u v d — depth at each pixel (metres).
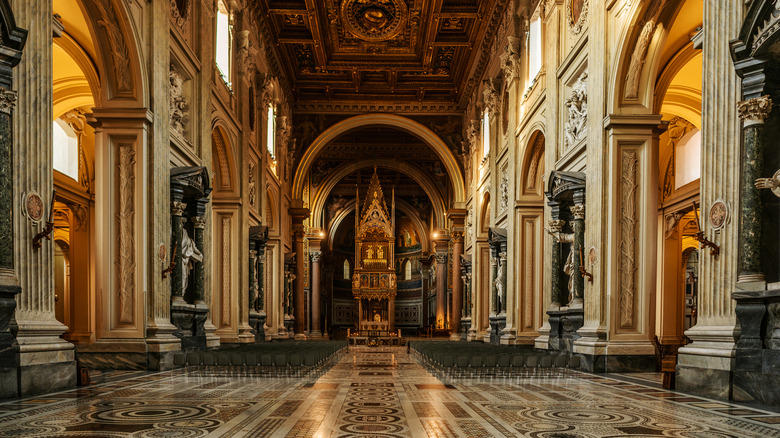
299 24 26.45
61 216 22.67
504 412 6.89
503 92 23.55
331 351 17.33
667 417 6.39
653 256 11.60
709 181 7.92
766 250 7.21
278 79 29.50
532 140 18.77
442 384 10.15
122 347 11.45
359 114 34.50
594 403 7.50
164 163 12.50
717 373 7.55
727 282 7.60
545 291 16.86
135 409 6.91
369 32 27.08
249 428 5.83
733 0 7.62
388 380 10.97
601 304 11.79
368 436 5.48
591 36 12.73
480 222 29.83
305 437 5.42
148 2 12.10
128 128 11.70
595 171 12.30
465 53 29.36
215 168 19.31
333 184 41.03
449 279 41.66
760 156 7.22
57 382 8.30
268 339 26.16
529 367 11.52
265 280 27.91
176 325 13.12
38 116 8.08
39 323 7.97
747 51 7.27
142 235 11.69
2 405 6.99
